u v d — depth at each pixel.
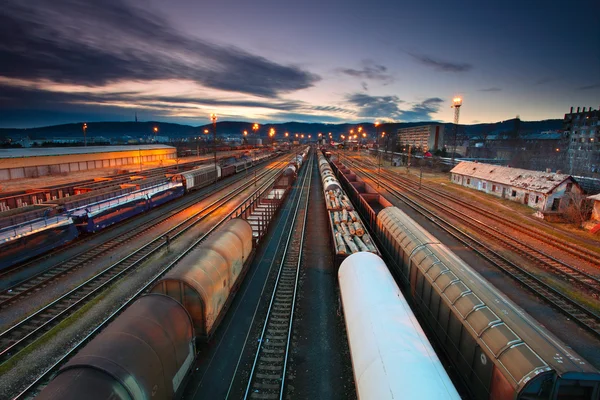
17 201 29.83
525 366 7.48
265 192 38.41
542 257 22.66
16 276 18.95
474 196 45.25
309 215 34.34
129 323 8.38
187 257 13.29
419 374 7.34
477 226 30.12
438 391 6.91
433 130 164.25
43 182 47.84
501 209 37.34
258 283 18.30
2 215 22.36
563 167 74.56
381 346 8.49
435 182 59.41
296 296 16.88
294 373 11.58
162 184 41.16
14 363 11.84
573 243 25.66
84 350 7.39
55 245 22.03
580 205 31.12
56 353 12.41
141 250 23.09
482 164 52.44
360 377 8.18
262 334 13.53
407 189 52.38
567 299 16.59
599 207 29.80
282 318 14.86
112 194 32.09
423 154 109.56
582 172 62.12
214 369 11.65
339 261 17.27
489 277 19.72
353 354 9.23
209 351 12.56
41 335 13.55
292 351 12.71
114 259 21.50
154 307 9.33
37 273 19.11
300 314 15.24
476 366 9.34
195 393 10.59
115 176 51.78
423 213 35.91
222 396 10.50
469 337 9.70
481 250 24.11
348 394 10.68
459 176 55.75
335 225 21.78
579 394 7.15
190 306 11.54
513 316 9.14
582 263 21.70
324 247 24.23
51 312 15.23
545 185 36.94
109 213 27.48
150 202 34.38
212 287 12.43
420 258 13.96
